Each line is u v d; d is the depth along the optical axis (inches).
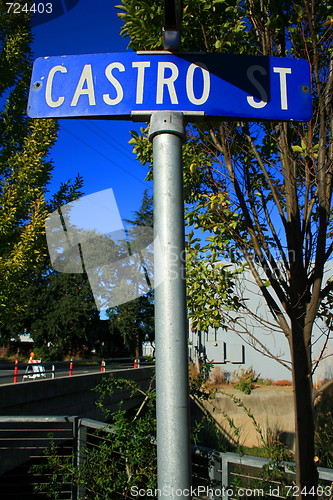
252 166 120.1
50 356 1450.5
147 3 108.2
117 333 1503.4
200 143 128.9
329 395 197.6
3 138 229.6
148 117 52.9
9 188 213.6
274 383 551.8
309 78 56.1
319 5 106.3
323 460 145.2
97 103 53.7
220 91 53.7
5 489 179.0
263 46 108.3
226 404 444.5
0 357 1610.5
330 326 108.5
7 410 309.1
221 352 581.0
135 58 54.5
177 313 42.1
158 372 41.4
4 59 222.1
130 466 122.7
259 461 108.5
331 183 92.3
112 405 483.2
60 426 214.4
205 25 112.9
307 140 100.6
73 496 133.3
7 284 205.5
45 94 55.0
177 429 39.6
